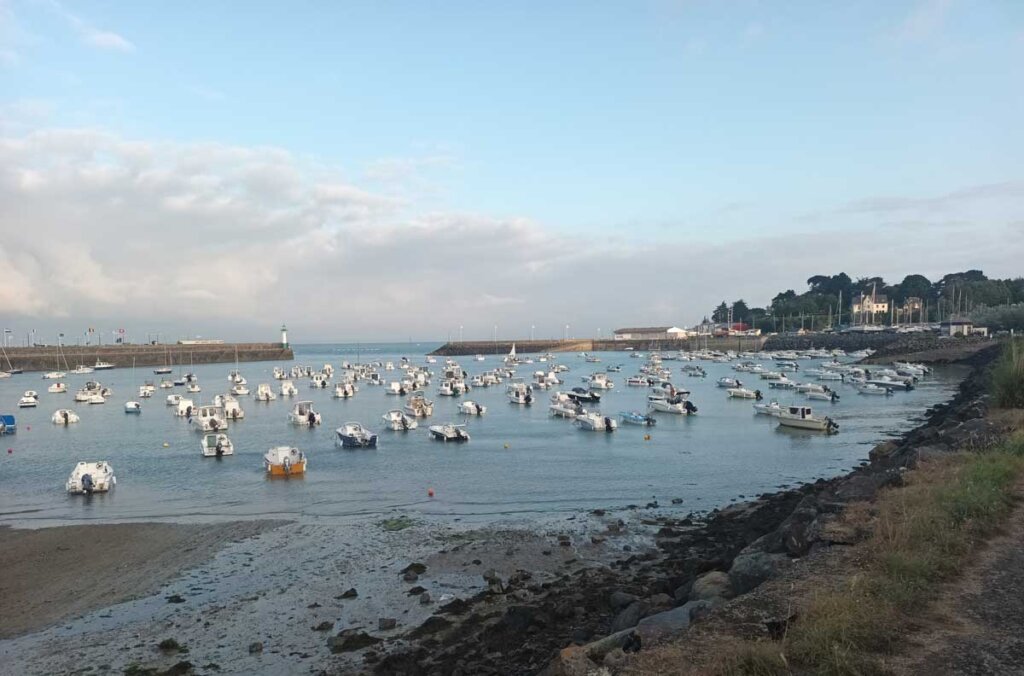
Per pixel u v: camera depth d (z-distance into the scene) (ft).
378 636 61.98
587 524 100.94
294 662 57.47
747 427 212.84
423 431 209.46
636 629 40.04
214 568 83.15
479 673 51.08
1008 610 33.83
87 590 76.69
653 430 208.85
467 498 119.75
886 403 268.62
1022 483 59.93
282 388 358.23
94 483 126.11
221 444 166.50
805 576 40.65
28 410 303.07
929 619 33.12
